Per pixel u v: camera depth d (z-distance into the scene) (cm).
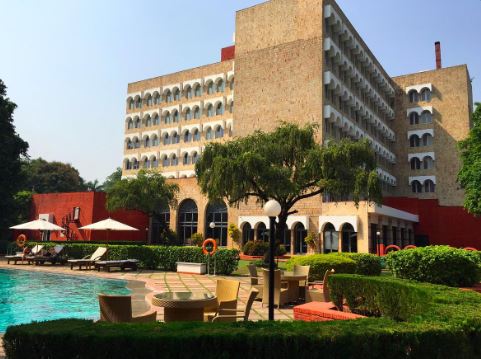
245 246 3941
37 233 4744
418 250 1356
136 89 6431
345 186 2377
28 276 2370
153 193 4075
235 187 2339
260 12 4706
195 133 5738
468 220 4612
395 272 1384
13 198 4547
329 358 519
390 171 5941
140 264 2628
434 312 656
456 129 5681
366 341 533
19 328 558
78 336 520
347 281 998
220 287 977
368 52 5331
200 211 4641
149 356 504
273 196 2494
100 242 3612
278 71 4441
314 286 1502
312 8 4322
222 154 2541
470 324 599
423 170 5850
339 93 4338
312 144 2509
